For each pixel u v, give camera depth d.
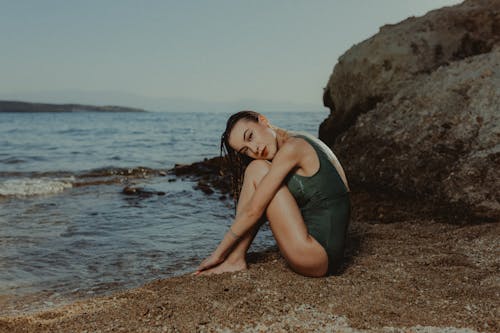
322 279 2.77
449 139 4.88
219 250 2.98
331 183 2.82
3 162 11.91
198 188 7.72
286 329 2.13
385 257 3.23
